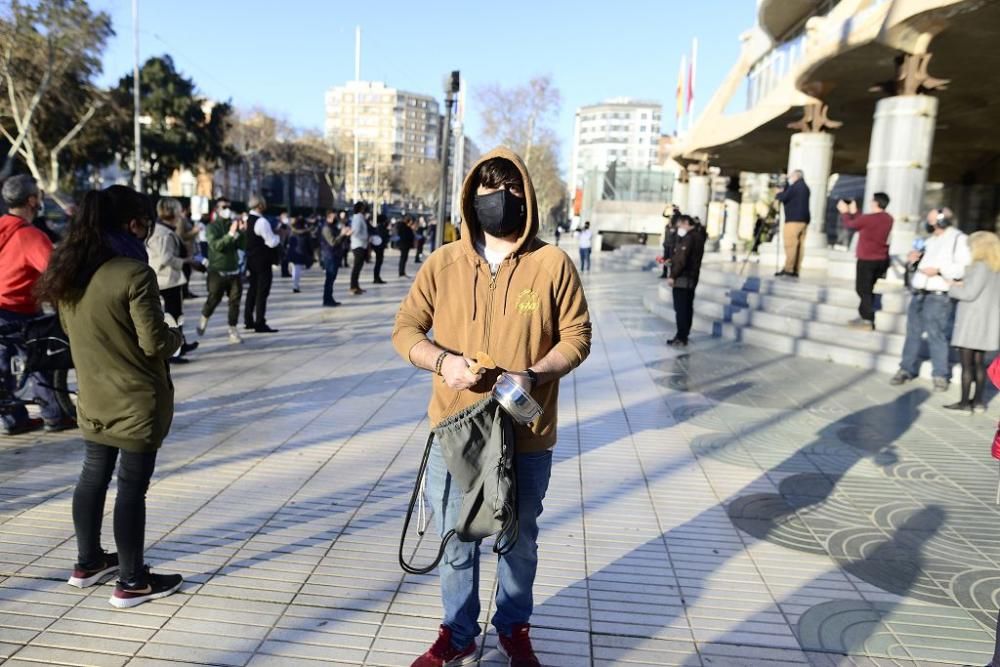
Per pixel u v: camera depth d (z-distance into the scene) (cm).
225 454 503
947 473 514
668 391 746
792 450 559
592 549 379
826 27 1225
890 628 311
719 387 768
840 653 292
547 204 7194
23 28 2845
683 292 1003
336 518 403
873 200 906
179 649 277
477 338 248
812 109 1503
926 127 1068
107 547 352
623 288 1905
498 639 286
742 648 294
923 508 448
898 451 562
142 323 288
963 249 744
